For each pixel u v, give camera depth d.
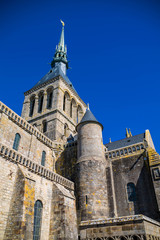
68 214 24.02
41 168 25.14
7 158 21.27
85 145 32.09
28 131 32.69
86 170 29.22
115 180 29.34
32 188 21.36
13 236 17.89
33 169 23.70
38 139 34.84
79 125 35.47
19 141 30.23
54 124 44.50
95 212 25.66
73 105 57.28
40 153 34.31
